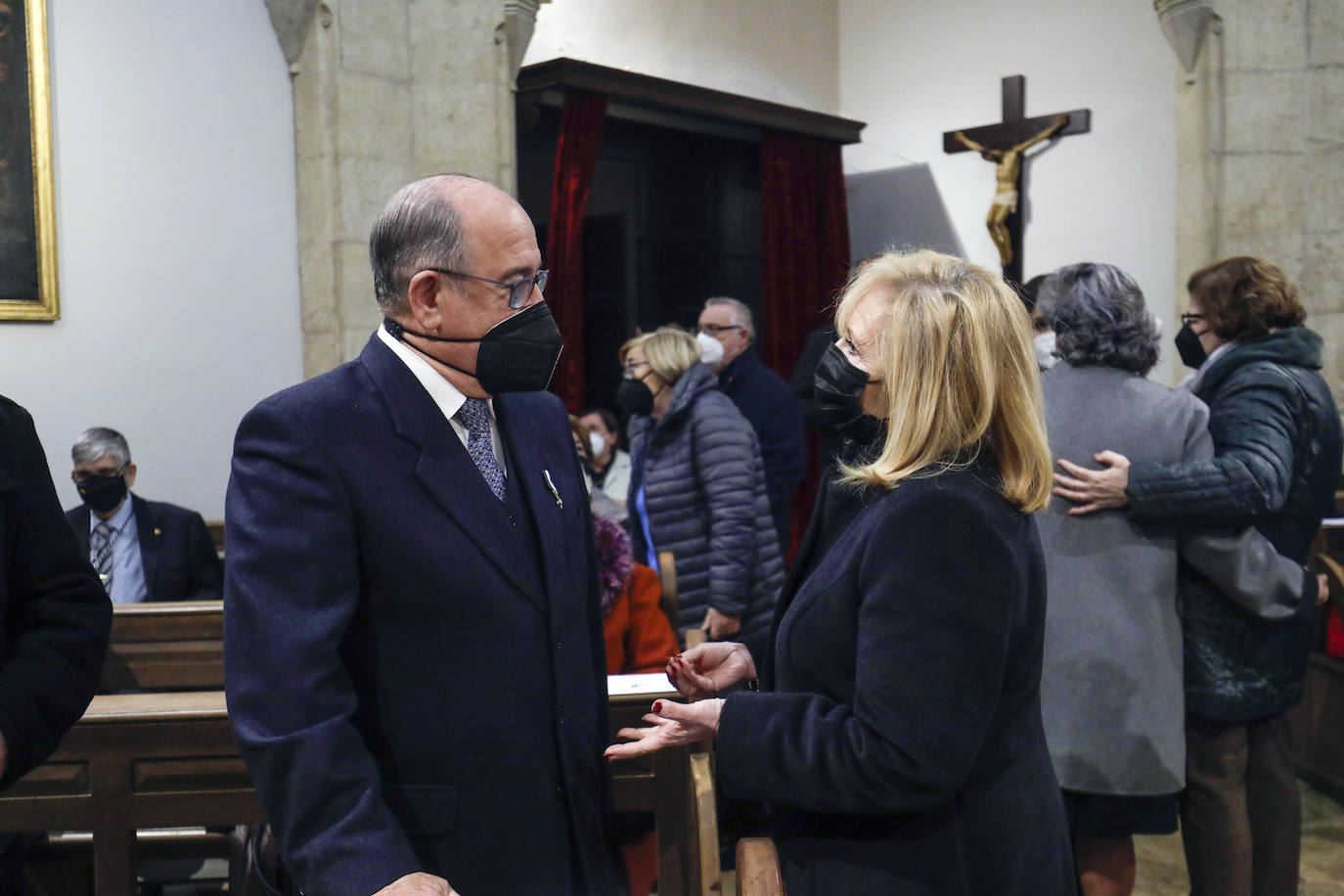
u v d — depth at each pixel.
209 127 4.59
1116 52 7.11
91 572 1.87
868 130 8.30
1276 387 2.54
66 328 4.27
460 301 1.50
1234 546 2.40
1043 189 7.46
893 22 8.12
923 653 1.35
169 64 4.48
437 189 1.52
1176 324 5.70
